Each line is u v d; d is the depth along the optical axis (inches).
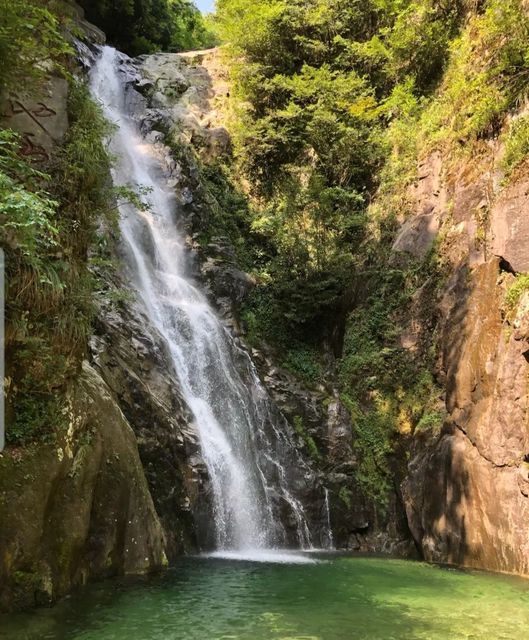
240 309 627.5
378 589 308.5
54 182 303.6
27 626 219.3
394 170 652.7
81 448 280.7
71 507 269.0
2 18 275.3
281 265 649.0
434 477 439.2
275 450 518.0
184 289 584.1
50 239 258.5
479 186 496.1
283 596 284.4
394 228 613.6
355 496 511.2
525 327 381.4
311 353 618.2
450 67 648.4
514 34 500.7
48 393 268.1
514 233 418.6
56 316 279.4
